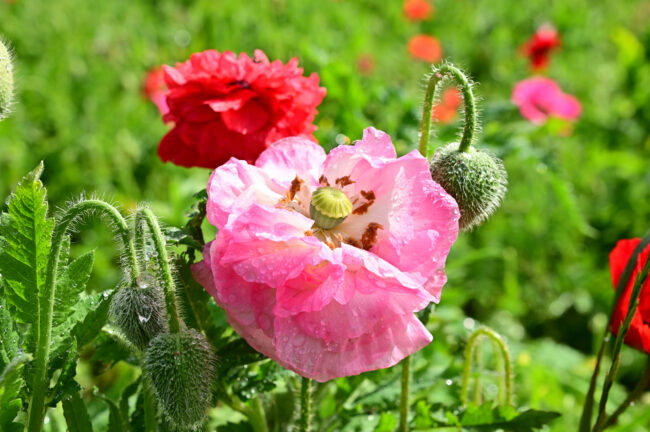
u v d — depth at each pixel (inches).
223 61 15.9
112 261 29.4
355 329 13.3
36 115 36.2
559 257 34.9
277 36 43.1
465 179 14.9
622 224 35.8
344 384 17.4
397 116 24.1
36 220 13.7
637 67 43.8
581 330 33.1
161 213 29.2
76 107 38.2
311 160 14.7
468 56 52.5
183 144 16.1
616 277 16.5
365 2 57.3
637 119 41.6
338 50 45.6
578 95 47.9
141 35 44.3
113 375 24.0
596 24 59.4
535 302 33.3
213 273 13.3
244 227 13.3
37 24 41.6
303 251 13.3
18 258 13.8
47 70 38.3
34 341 14.2
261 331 13.6
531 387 24.0
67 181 33.0
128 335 14.1
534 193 35.4
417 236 13.6
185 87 15.8
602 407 16.0
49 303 13.7
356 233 14.1
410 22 53.4
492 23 57.9
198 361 13.6
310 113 16.4
